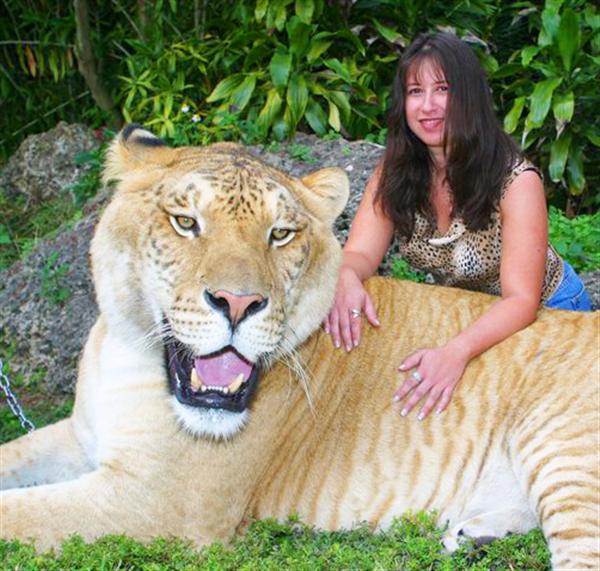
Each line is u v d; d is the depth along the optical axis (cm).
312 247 230
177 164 228
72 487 226
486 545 231
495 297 258
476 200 258
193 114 452
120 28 539
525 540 233
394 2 468
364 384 247
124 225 225
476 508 244
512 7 506
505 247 256
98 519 224
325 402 245
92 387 242
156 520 229
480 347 244
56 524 221
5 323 362
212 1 526
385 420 245
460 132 256
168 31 530
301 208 229
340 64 435
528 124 425
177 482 229
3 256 429
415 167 270
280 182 229
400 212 271
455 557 227
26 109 557
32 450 258
